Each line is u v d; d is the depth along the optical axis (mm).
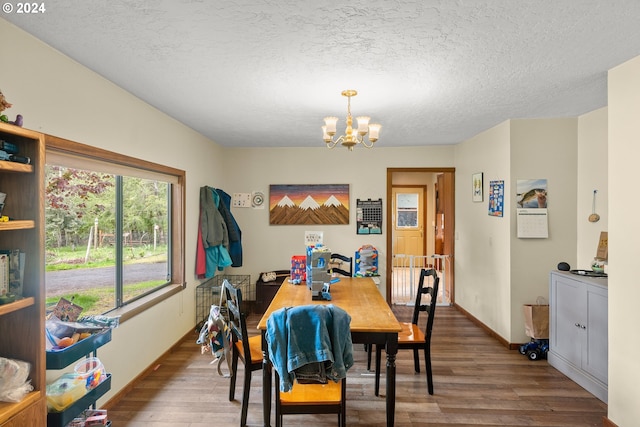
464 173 4938
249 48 2061
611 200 2363
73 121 2209
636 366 2174
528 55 2146
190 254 4082
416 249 8359
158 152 3334
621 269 2287
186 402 2662
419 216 8367
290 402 1964
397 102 3094
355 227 5375
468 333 4195
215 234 4387
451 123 3854
